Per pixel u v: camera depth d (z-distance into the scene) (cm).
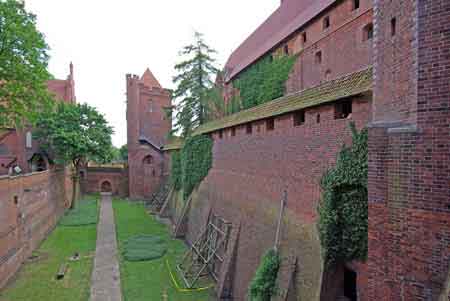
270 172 1428
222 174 2125
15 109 2072
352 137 892
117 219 3403
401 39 626
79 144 3459
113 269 1950
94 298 1559
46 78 2102
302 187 1152
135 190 4847
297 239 1145
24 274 1866
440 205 537
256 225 1508
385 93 696
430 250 549
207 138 2556
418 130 565
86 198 4959
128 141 4925
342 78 1070
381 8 716
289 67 2097
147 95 5303
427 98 553
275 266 1231
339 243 930
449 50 527
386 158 634
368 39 1498
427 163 554
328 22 1859
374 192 660
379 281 644
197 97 3198
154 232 2864
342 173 902
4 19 1814
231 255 1647
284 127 1307
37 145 3891
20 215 2014
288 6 2630
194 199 2645
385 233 634
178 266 1945
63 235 2739
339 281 971
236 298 1552
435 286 539
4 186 1744
